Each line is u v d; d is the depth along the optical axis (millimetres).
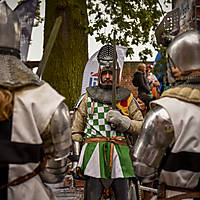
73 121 3037
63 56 5672
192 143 1648
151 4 6223
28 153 1592
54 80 5672
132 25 6086
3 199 1568
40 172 1774
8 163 1556
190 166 1641
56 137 1676
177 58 1780
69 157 2992
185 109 1686
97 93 3016
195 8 2902
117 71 3068
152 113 1724
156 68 5285
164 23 3268
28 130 1599
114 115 2828
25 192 1598
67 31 5680
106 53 3084
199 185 1655
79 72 5750
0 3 1773
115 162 2838
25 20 2393
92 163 2838
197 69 1753
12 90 1612
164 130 1666
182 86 1766
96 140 2893
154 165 1716
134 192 2951
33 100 1629
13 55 1730
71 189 4059
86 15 6008
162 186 1753
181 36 1814
